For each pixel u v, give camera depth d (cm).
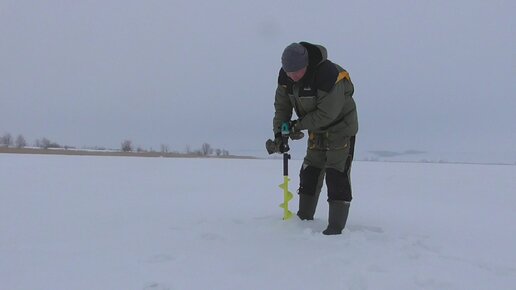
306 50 319
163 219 414
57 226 380
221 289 235
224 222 381
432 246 337
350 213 489
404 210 531
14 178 831
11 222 398
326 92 318
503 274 276
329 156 345
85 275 252
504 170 1667
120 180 843
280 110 379
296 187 778
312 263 274
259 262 276
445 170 1589
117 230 361
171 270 261
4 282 241
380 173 1305
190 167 1343
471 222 463
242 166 1491
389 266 276
